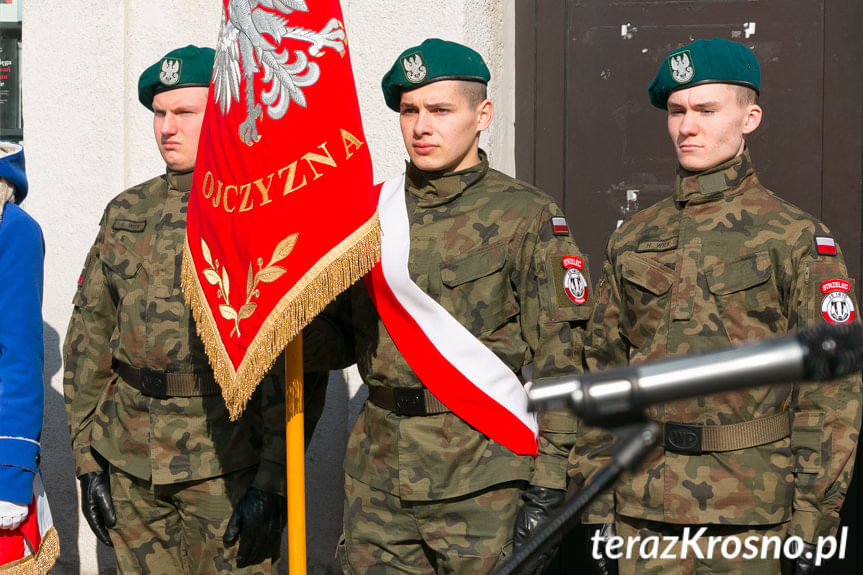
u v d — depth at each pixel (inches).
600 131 165.3
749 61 114.5
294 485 117.0
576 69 165.6
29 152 180.4
